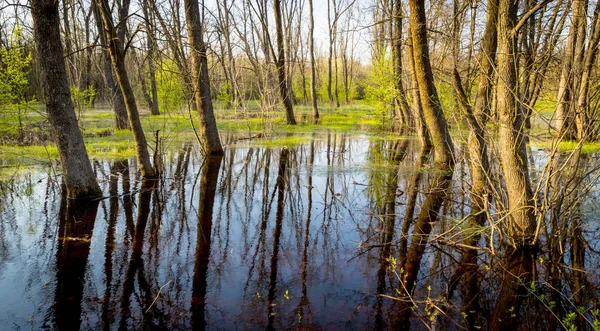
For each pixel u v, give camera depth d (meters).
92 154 12.55
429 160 12.41
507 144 5.25
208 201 7.83
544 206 4.90
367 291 4.30
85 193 7.62
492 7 6.76
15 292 4.18
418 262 5.05
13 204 7.30
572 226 6.08
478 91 6.91
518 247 5.25
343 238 5.89
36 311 3.82
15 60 13.50
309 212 7.18
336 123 25.00
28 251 5.22
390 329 3.61
